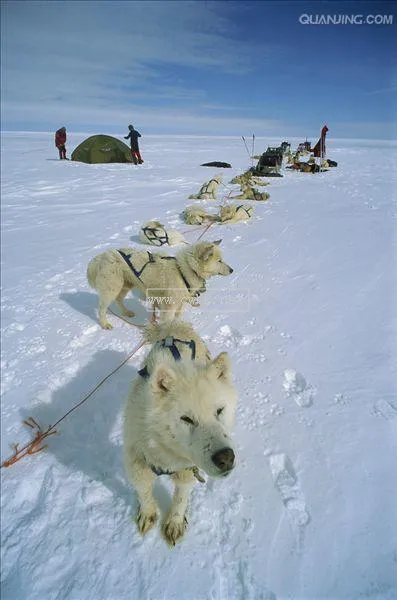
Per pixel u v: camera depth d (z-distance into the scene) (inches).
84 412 129.6
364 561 81.0
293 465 103.1
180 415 73.1
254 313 182.4
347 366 141.0
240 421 118.6
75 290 221.5
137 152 666.2
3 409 131.4
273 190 467.2
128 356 159.3
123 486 103.9
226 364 81.6
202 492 98.0
